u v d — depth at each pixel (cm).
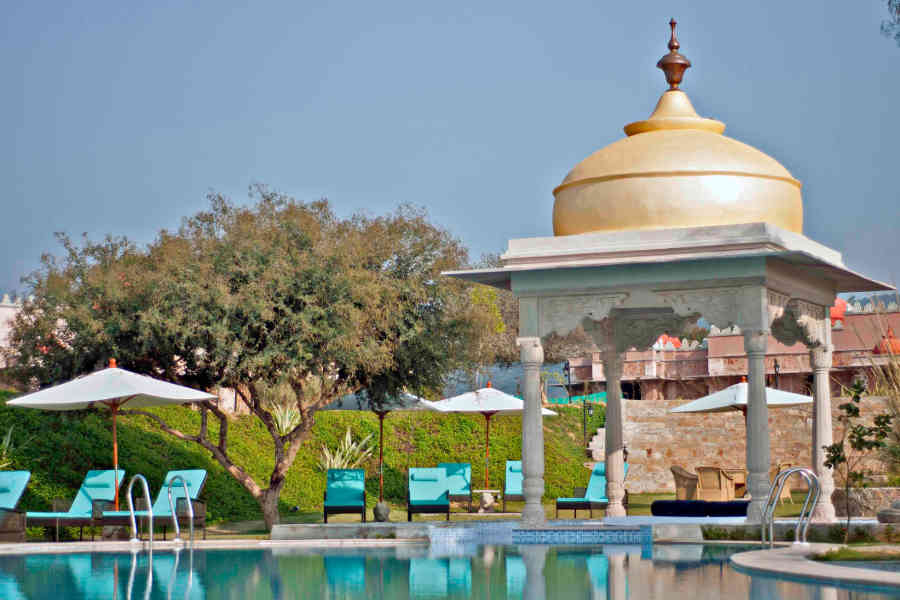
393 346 2234
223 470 2692
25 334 2225
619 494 2275
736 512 2006
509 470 2812
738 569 1309
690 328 2272
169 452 2636
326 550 1784
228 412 3044
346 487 2261
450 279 2273
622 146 1948
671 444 3325
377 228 2250
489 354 2420
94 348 2152
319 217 2259
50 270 2212
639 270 1861
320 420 3111
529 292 1933
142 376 2003
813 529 1703
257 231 2167
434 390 2383
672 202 1858
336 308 2083
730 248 1795
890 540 1650
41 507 2177
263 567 1451
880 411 2927
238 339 2100
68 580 1273
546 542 1891
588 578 1241
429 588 1166
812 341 2002
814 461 1992
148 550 1792
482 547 1798
